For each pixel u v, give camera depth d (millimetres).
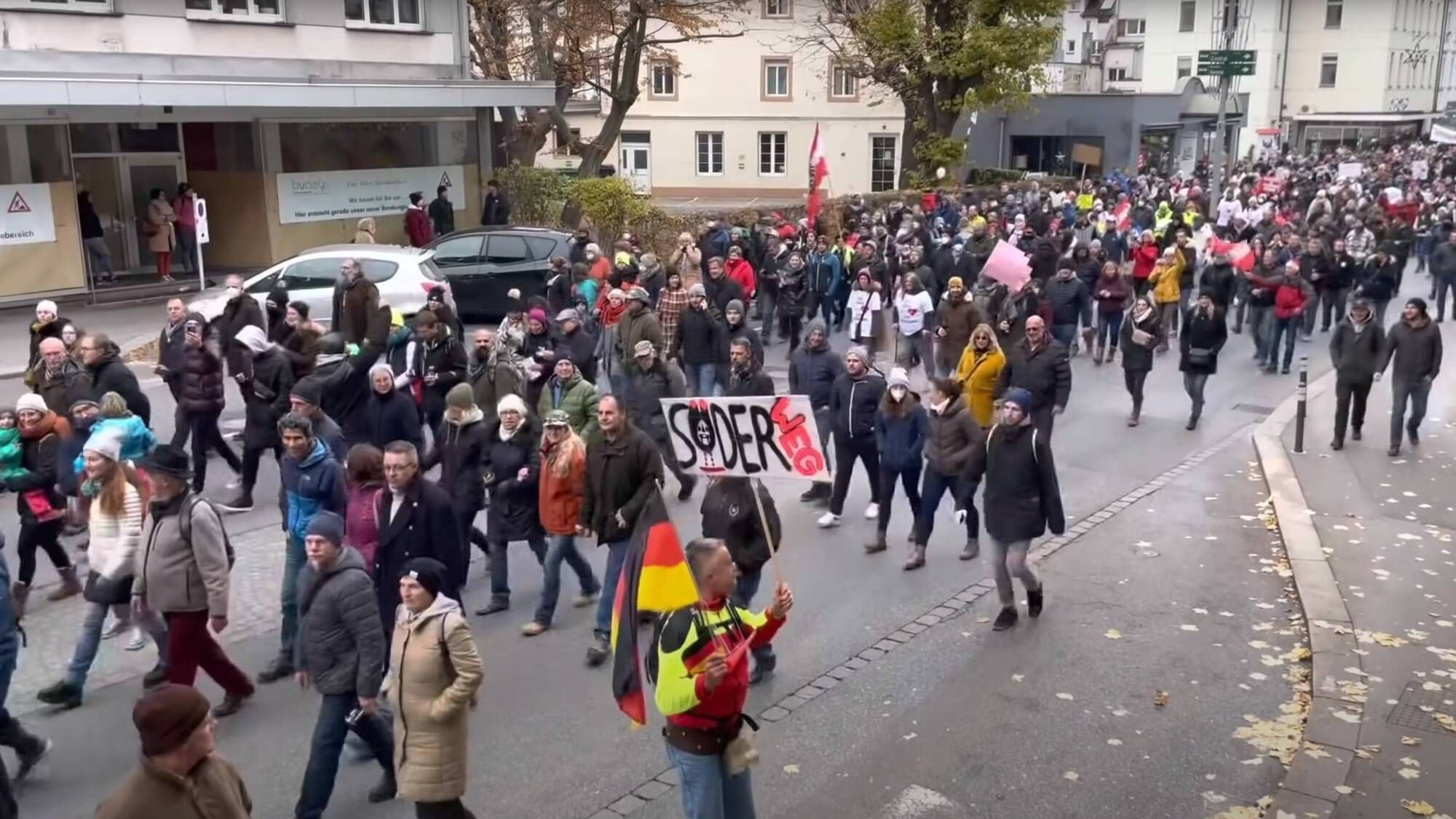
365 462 7617
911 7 39062
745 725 5848
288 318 12516
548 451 8898
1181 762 7199
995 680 8328
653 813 6617
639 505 8281
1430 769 7004
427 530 7582
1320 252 22578
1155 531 11742
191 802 4312
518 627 9234
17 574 10164
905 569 10578
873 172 50125
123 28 22406
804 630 9195
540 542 9453
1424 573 10375
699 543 5516
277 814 6590
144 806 4246
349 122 27156
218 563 7227
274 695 8031
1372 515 12062
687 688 5238
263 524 11508
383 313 13508
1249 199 36719
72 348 12062
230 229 26219
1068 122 52750
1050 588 10156
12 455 9242
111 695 8016
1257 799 6781
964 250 22766
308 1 25562
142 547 7770
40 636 8969
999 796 6820
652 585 5523
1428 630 9094
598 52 33844
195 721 4305
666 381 12305
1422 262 31844
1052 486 8984
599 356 16828
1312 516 11992
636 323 13484
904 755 7273
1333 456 14414
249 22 24500
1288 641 9055
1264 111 73500
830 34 42469
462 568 7836
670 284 15766
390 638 7570
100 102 20797
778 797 6785
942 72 37812
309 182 26375
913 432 10586
